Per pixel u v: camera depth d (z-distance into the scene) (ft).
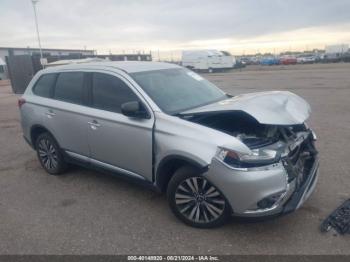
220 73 144.05
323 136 25.12
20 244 12.55
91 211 14.78
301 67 152.87
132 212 14.55
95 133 15.64
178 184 13.00
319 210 13.99
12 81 77.71
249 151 11.50
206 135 12.18
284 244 11.87
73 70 17.49
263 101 13.28
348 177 17.15
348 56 201.57
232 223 13.29
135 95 14.58
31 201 16.06
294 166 12.46
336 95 48.26
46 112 18.03
